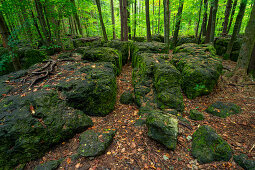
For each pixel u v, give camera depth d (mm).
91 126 3910
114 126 3943
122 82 6953
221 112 4016
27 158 2830
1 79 4637
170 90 4672
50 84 4336
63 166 2693
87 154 2822
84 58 7141
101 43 11305
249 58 5566
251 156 2568
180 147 3064
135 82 5938
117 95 5844
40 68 5332
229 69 7406
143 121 3938
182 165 2668
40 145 2973
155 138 3139
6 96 3688
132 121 4156
